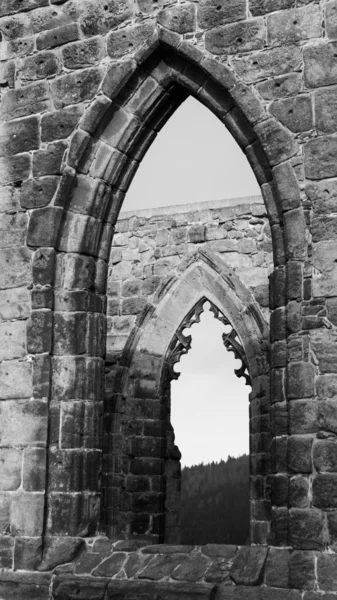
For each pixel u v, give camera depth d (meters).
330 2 10.55
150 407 19.14
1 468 11.34
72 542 10.90
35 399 11.35
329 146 10.23
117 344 19.72
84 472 11.24
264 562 9.67
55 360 11.50
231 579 9.65
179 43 11.26
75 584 10.32
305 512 9.53
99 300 11.84
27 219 11.88
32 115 12.12
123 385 19.31
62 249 11.75
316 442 9.63
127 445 19.02
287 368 10.00
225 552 10.04
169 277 19.42
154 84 11.66
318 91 10.42
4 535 11.12
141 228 20.12
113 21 11.81
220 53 11.02
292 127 10.46
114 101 11.73
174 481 19.70
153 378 19.23
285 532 9.76
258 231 18.91
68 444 11.25
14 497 11.18
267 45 10.79
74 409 11.34
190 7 11.33
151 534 18.61
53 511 11.10
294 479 9.66
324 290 9.92
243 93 10.77
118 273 20.14
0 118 12.34
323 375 9.74
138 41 11.59
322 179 10.20
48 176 11.84
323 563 9.30
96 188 11.77
